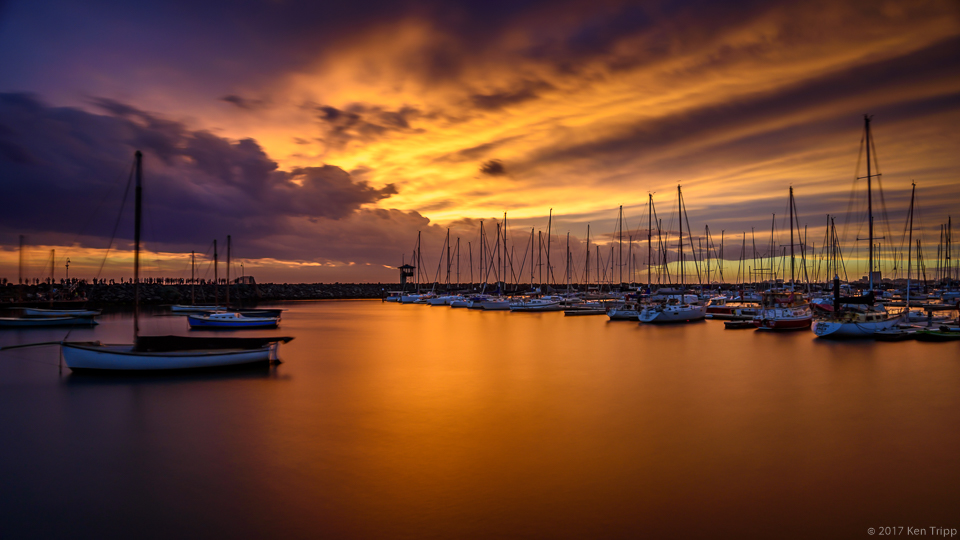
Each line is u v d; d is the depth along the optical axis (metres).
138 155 31.16
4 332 59.69
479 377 31.25
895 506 13.79
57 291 115.94
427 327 66.81
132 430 20.45
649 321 65.31
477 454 17.67
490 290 137.88
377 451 18.02
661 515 13.32
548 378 30.84
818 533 12.47
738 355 38.78
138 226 31.27
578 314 83.31
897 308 80.06
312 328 66.31
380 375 31.97
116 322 74.06
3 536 12.42
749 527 12.73
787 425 20.75
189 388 27.89
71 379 29.77
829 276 89.75
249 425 21.09
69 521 13.16
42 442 19.05
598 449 18.09
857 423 21.00
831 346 42.41
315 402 24.91
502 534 12.45
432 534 12.46
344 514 13.44
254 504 14.01
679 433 19.84
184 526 12.89
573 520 13.08
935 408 23.22
